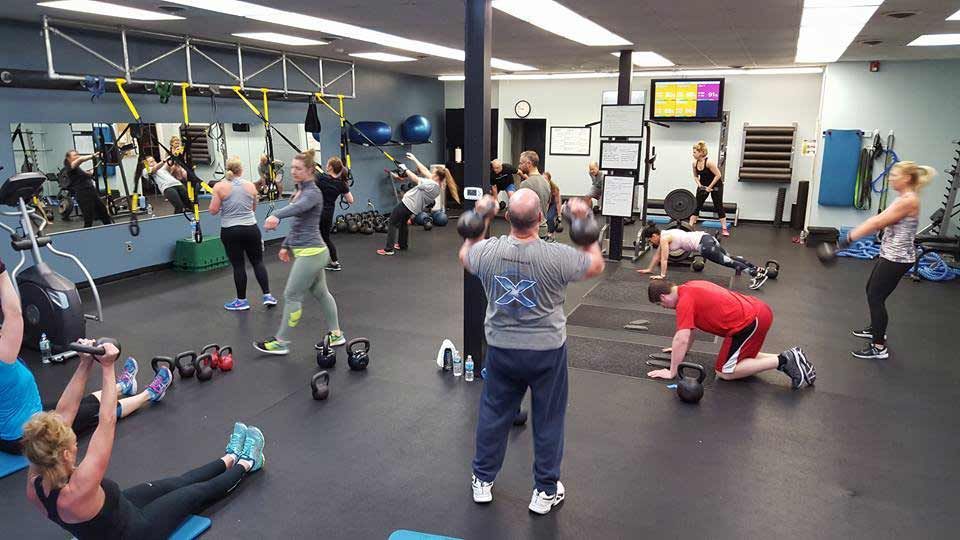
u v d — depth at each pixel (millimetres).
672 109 10664
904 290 6469
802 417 3637
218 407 3742
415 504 2805
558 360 2559
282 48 7816
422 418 3623
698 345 4828
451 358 4266
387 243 8195
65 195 6211
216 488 2719
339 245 8820
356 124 9914
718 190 9375
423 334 5062
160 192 7172
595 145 11789
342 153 9391
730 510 2762
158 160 7148
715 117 10445
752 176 10586
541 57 8445
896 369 4359
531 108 12094
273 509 2760
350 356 4262
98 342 2154
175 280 6730
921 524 2668
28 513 2750
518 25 5832
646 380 4156
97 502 2105
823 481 2990
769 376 4234
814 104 10234
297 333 5070
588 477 3018
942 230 7605
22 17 5453
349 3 4820
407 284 6648
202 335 5020
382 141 10070
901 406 3783
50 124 5996
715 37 6551
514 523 2672
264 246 8578
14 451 3135
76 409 2340
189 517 2654
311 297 6094
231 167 5438
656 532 2615
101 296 6094
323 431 3463
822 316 5598
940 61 8359
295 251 4340
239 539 2562
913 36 6367
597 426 3523
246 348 4730
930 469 3096
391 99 10898
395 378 4184
